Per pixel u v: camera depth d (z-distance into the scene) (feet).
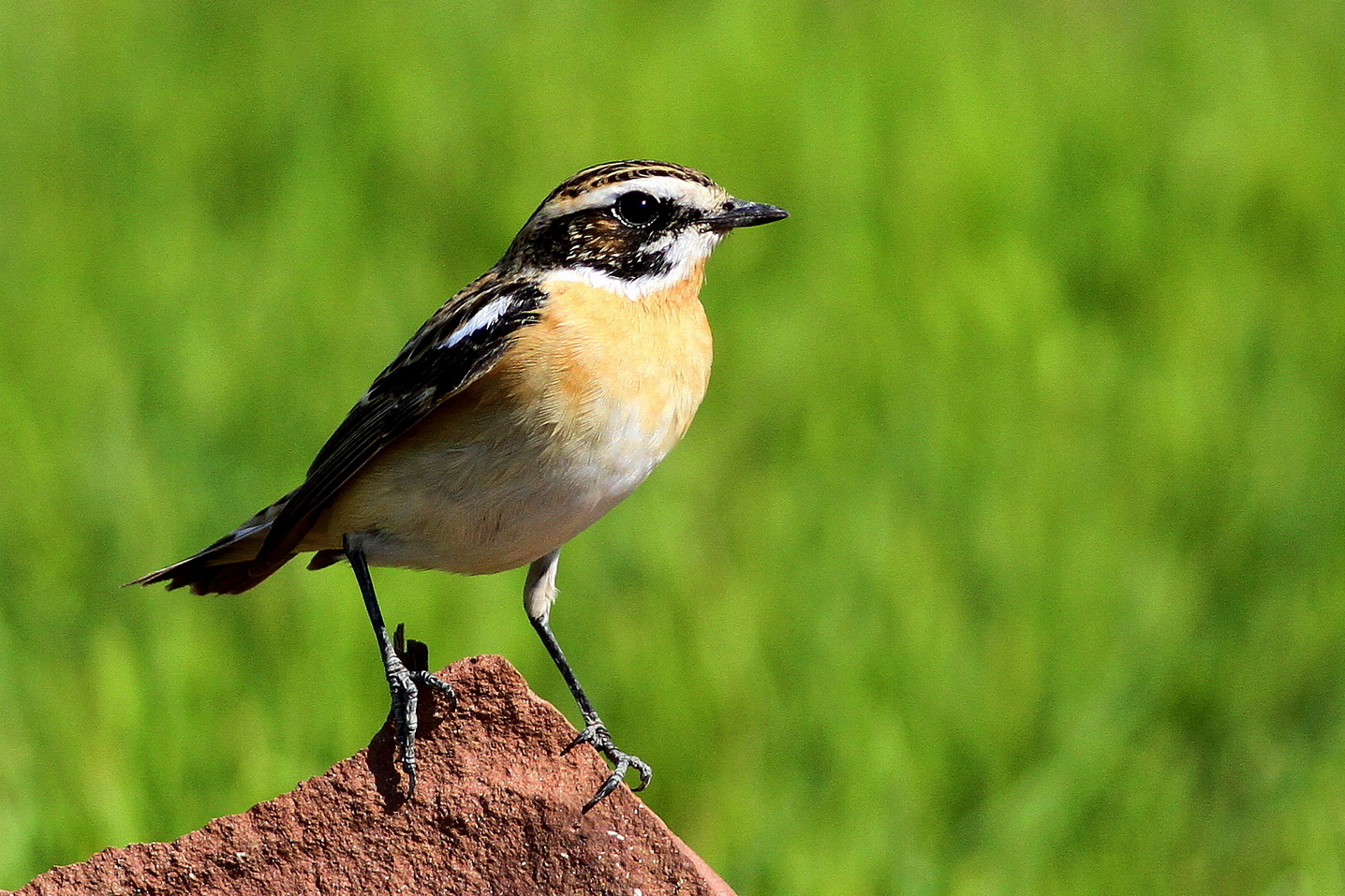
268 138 70.49
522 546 28.66
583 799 24.80
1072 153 69.00
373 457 27.86
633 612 43.73
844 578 44.86
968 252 62.08
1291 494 49.55
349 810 24.80
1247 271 62.85
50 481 46.42
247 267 60.18
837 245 62.59
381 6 81.46
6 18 78.43
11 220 62.85
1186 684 44.34
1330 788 41.68
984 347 55.67
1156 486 50.08
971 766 40.52
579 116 69.97
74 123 70.64
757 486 50.26
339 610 41.68
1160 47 80.89
